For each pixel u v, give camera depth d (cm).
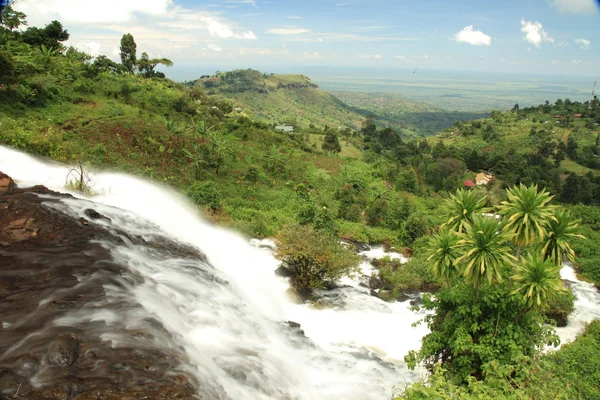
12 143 2530
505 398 918
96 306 919
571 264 3203
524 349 1344
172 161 3750
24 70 4059
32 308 870
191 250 1584
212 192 2872
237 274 1842
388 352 1656
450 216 2016
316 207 2958
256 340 1189
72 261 1096
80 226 1321
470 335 1414
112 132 3906
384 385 1321
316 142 9981
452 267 1681
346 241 2962
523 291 1391
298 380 1115
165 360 795
